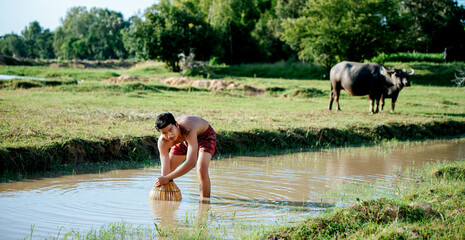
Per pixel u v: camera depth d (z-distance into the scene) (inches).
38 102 569.0
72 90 766.5
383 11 1417.3
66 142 307.4
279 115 560.7
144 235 161.6
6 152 272.5
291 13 1957.4
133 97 728.3
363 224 162.2
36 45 4677.7
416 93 1019.9
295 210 199.9
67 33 4547.2
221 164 325.7
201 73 1414.9
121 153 329.1
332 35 1457.9
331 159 359.3
